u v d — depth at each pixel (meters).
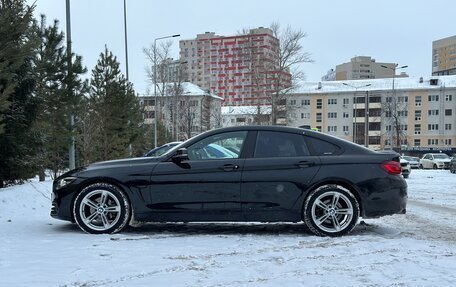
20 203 9.34
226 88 94.31
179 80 64.56
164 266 4.98
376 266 5.08
